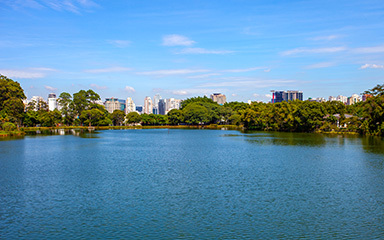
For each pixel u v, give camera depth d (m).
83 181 44.53
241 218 30.03
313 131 155.75
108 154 72.94
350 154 71.94
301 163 59.72
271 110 183.75
